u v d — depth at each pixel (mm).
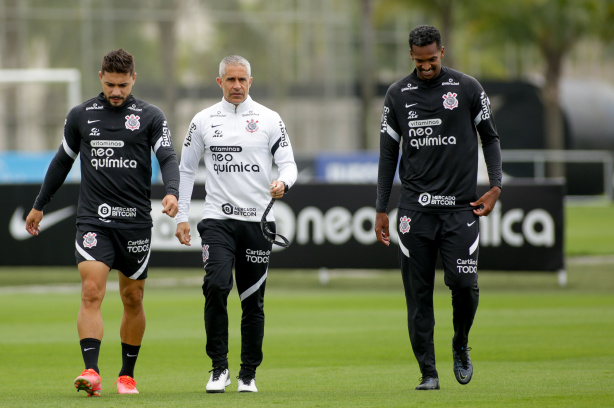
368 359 26609
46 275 56375
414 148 20234
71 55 110500
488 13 132125
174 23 114312
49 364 26172
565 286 47625
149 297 45500
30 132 108312
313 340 30672
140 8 113062
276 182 20125
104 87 20109
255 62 118625
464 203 20062
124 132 20156
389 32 148875
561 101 134625
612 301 41562
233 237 20688
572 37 133125
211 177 20891
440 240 20219
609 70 174750
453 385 21250
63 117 109062
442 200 20047
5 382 22875
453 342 20547
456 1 130750
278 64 119500
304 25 120625
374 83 143000
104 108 20297
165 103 114188
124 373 20625
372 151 126812
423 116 20031
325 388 21109
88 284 19844
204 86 115375
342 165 92812
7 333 33094
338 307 40688
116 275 56188
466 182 20016
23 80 91750
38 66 109812
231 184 20656
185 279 54219
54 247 50219
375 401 18188
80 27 110750
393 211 47844
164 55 114125
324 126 122062
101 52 111500
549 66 134500
